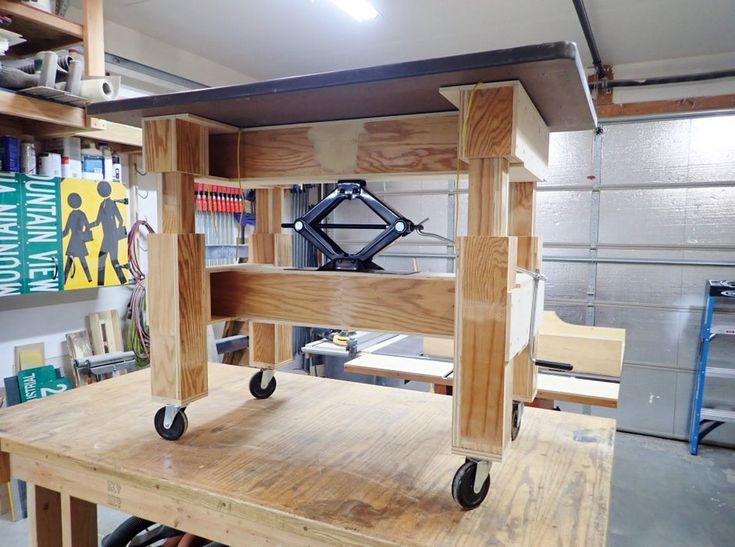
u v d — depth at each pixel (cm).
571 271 408
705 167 365
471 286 84
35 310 275
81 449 106
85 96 210
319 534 80
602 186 394
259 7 296
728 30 316
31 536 119
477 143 82
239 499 86
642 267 386
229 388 151
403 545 74
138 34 334
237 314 115
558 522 80
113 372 283
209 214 383
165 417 110
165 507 94
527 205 123
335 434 115
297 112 103
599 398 199
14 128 242
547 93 88
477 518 81
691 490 292
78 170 260
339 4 288
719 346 367
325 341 287
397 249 473
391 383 335
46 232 241
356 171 108
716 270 366
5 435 113
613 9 288
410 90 86
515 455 107
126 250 283
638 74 382
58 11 223
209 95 94
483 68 74
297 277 108
